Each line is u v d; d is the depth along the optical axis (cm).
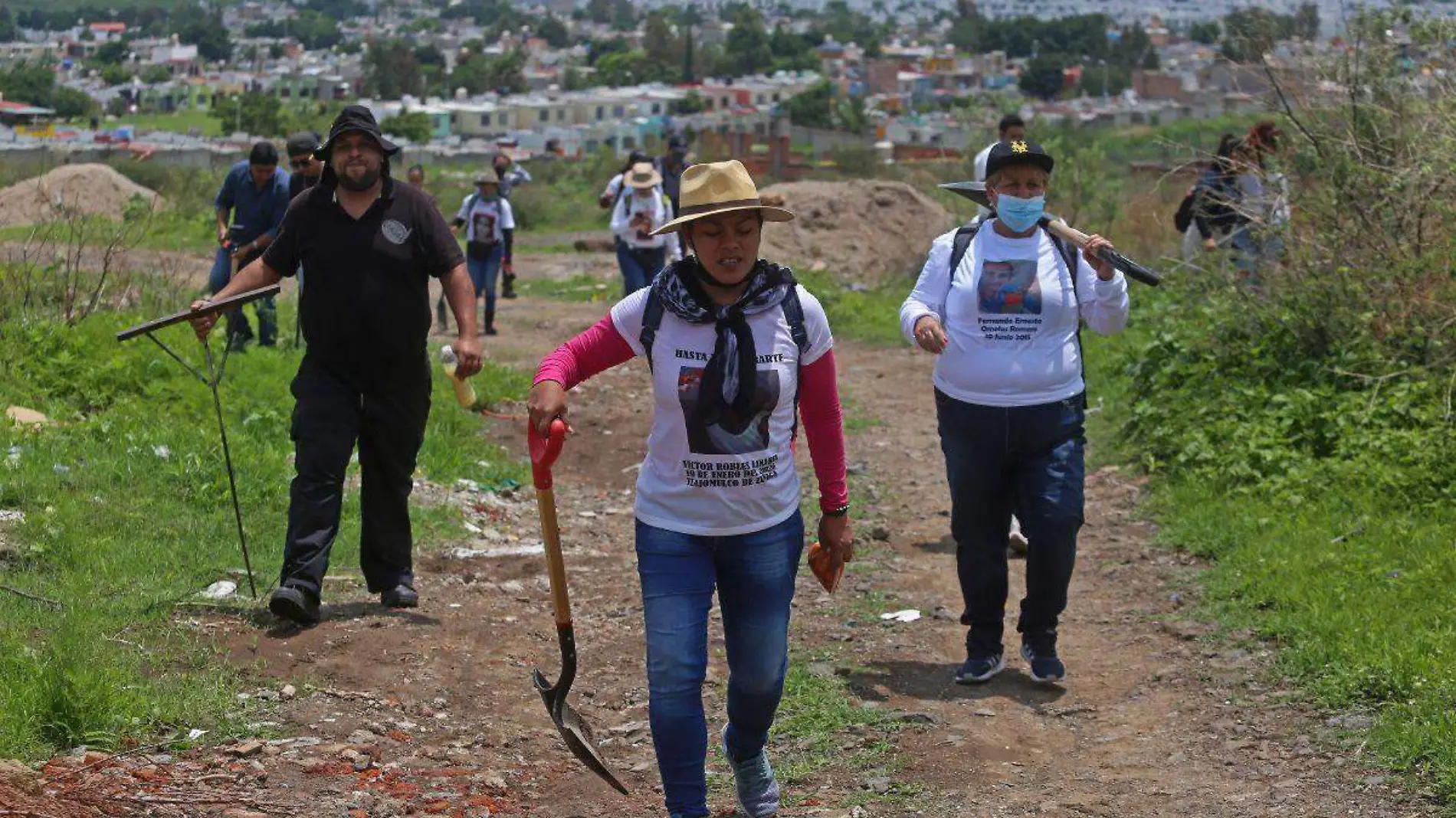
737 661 409
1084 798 454
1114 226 1620
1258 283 976
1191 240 1102
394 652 564
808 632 634
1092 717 534
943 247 566
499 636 602
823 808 451
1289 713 510
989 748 502
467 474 875
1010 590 695
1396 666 512
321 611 600
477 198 1445
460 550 721
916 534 796
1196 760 482
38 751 438
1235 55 955
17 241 1577
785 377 396
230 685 510
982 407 549
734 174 388
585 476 934
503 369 1163
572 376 398
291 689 514
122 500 687
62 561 602
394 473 611
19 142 8162
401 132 14375
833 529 424
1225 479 795
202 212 2433
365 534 617
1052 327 551
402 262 584
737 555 403
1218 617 619
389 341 589
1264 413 845
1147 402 930
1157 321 1130
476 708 526
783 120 16888
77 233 1569
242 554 651
